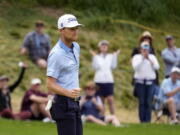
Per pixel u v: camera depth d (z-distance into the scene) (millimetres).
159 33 62781
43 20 57406
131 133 35906
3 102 38406
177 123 40625
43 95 39125
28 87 47656
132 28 61438
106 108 47375
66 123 22219
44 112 38375
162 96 41875
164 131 37281
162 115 43562
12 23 55938
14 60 50094
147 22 63656
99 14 61312
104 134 34781
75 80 22453
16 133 33562
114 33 59500
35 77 48844
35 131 34469
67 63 22172
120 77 52938
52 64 22094
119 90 51219
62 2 60781
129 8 63625
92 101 39000
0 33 53938
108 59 42062
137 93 41094
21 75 41219
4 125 35625
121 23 61312
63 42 22328
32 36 45281
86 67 52375
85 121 38656
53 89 21984
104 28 59562
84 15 60281
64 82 22250
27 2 59031
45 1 60188
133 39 59719
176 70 41438
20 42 53156
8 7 57844
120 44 57781
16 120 37719
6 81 38812
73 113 22266
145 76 40656
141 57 40719
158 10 64750
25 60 50281
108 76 41750
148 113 41094
